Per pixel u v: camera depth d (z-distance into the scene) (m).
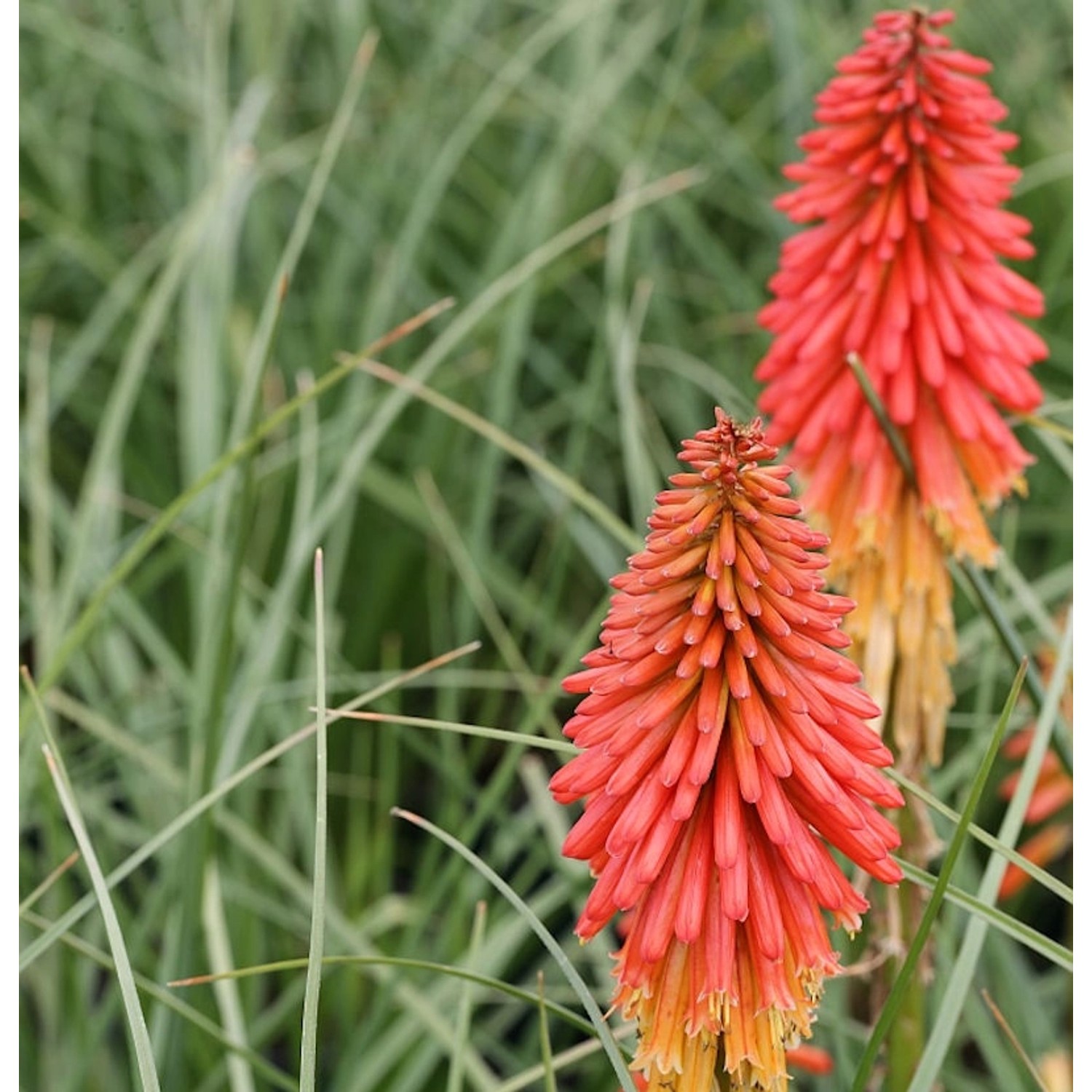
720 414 0.84
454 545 1.22
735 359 1.67
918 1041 0.97
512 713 1.52
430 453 1.50
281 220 1.77
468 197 1.82
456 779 1.14
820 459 1.01
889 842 0.85
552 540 1.54
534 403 1.73
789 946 0.85
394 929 1.25
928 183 0.99
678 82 1.64
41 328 1.37
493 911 1.19
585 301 1.68
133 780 1.20
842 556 1.00
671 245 1.82
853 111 0.98
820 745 0.84
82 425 1.71
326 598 1.33
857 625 1.00
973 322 0.98
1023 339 0.99
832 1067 0.99
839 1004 1.03
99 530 1.34
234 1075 1.00
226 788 0.94
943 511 0.99
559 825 1.08
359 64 1.13
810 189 0.99
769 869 0.85
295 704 1.29
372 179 1.68
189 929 1.02
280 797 1.30
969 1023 1.06
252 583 1.26
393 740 1.21
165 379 1.66
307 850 1.18
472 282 1.67
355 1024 1.18
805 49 1.76
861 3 1.93
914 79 0.97
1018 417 1.04
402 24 1.91
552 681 1.08
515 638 1.36
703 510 0.83
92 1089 1.11
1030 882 1.26
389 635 1.55
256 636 1.17
